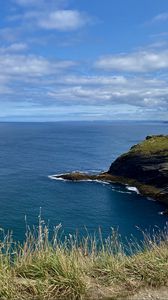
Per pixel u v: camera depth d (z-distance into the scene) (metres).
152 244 9.73
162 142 81.00
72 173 85.19
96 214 55.09
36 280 7.46
